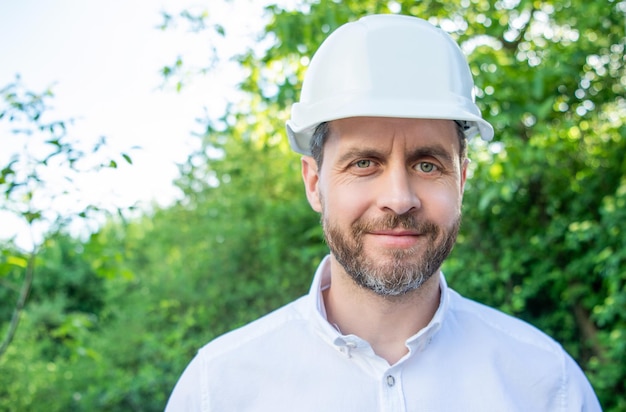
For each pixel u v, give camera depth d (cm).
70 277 819
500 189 380
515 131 400
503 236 484
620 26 424
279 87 394
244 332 149
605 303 425
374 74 127
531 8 423
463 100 130
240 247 581
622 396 429
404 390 136
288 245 575
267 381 141
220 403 141
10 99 265
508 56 410
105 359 593
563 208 477
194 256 604
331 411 135
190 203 615
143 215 634
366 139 126
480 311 153
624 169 426
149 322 607
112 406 571
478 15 427
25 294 303
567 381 145
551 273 464
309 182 149
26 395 575
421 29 132
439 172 129
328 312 148
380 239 126
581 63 427
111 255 341
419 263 126
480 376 141
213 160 592
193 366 147
